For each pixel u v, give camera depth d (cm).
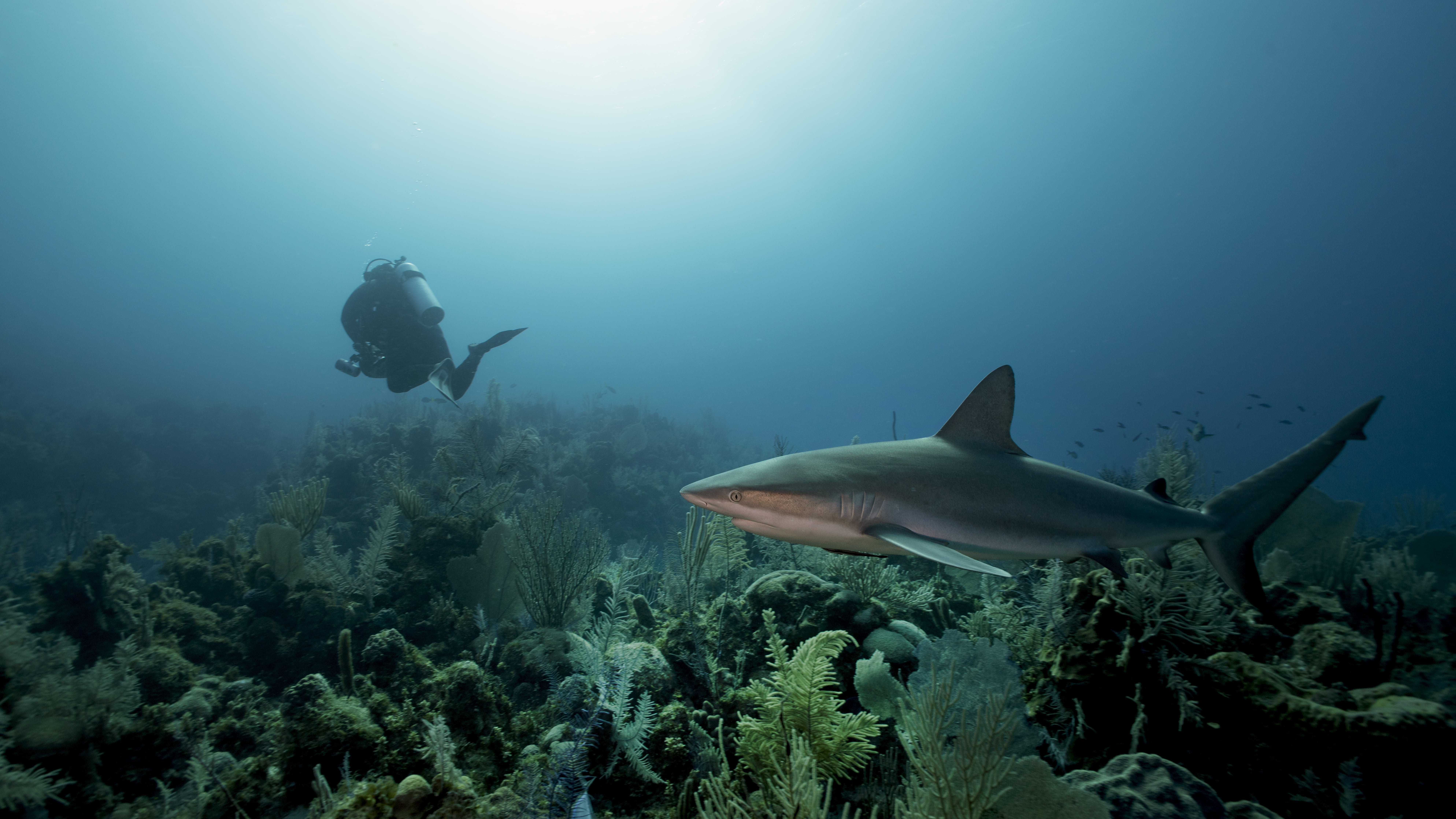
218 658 632
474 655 632
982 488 298
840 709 489
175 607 660
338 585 761
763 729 387
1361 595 704
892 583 699
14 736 402
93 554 632
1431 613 623
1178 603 433
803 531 280
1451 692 452
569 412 3275
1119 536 321
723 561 783
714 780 304
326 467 1477
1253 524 359
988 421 324
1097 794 314
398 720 384
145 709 468
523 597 691
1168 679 406
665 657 509
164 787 382
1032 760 292
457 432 1609
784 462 290
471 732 403
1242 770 384
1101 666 435
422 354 1142
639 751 383
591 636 618
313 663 656
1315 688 423
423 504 952
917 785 303
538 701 546
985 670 423
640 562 952
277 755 372
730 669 547
